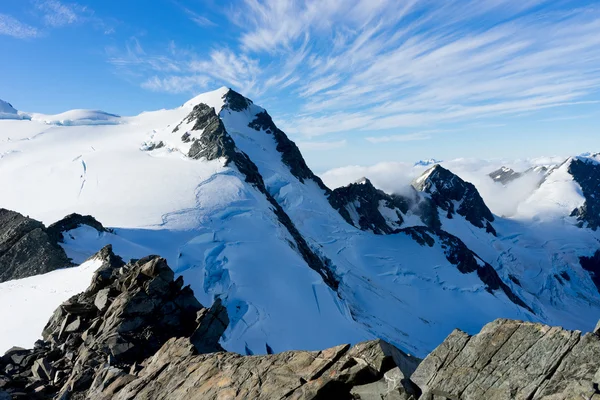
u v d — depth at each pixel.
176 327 21.23
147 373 15.72
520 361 9.16
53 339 21.14
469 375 9.48
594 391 7.47
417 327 104.44
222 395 12.28
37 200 104.44
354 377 10.88
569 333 9.04
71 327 21.55
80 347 19.56
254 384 12.29
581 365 8.33
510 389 8.68
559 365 8.62
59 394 16.22
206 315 21.14
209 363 14.64
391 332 95.19
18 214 59.28
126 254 59.19
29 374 18.44
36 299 30.52
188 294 23.06
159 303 21.80
